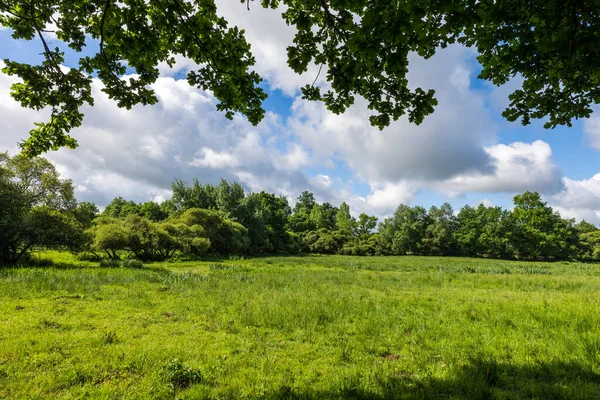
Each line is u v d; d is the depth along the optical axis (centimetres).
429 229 7156
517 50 329
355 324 725
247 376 456
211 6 426
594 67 309
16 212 1992
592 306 859
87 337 585
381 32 295
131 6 407
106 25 418
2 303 830
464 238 6938
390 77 409
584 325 673
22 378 420
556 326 679
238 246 4541
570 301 962
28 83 446
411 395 389
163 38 449
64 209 2330
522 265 4178
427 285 1520
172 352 532
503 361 508
